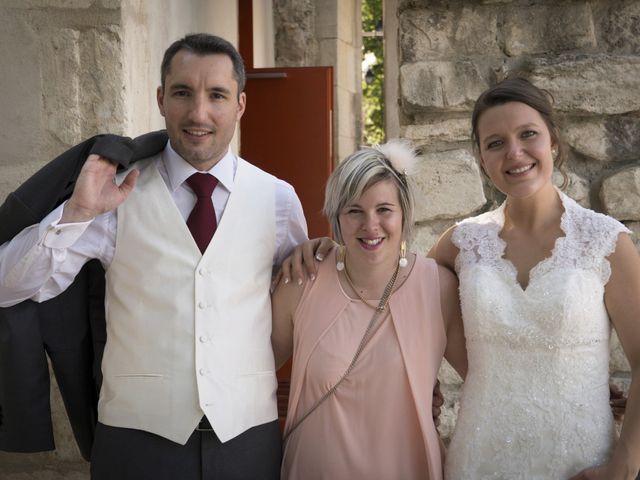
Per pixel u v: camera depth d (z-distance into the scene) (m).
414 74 3.20
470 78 3.17
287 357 2.47
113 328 2.21
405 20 3.23
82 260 2.22
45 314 2.33
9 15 2.99
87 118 3.01
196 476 2.14
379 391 2.23
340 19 7.05
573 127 3.14
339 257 2.35
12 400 2.29
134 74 3.12
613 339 3.06
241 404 2.17
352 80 7.49
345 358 2.25
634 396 2.07
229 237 2.22
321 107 4.99
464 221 2.41
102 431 2.20
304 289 2.33
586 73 3.08
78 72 2.99
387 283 2.30
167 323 2.14
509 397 2.14
